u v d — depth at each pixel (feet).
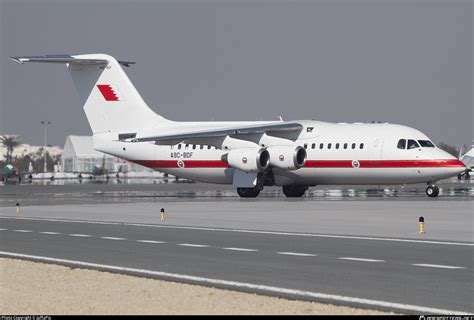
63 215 322.75
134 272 161.27
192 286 144.36
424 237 224.33
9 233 245.45
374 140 460.55
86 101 531.50
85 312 123.44
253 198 473.26
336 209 346.33
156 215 318.65
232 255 186.60
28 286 147.02
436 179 451.53
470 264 168.35
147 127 519.19
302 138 480.64
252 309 123.75
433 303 126.00
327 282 146.41
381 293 134.82
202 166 508.53
